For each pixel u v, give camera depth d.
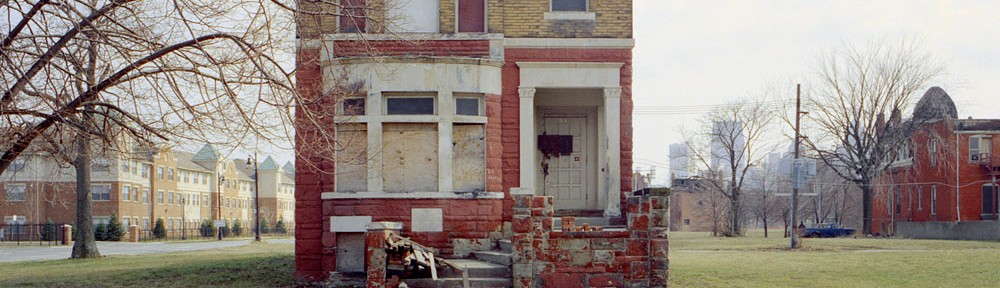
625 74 19.08
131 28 13.03
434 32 18.92
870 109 55.28
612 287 16.23
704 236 65.12
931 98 59.41
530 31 18.98
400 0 18.77
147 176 80.38
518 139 18.84
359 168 18.47
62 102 12.30
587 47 18.97
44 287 18.97
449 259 18.11
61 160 14.02
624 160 19.00
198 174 93.00
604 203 19.75
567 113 21.42
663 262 16.28
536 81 18.89
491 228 18.39
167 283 19.08
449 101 18.39
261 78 12.23
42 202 71.00
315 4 14.05
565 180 21.27
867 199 56.69
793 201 37.56
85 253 31.27
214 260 25.67
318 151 14.43
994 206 57.50
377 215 18.20
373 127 18.14
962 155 58.22
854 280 19.42
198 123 12.17
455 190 18.55
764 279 19.56
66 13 11.92
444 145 18.33
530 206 16.25
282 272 20.89
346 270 18.42
